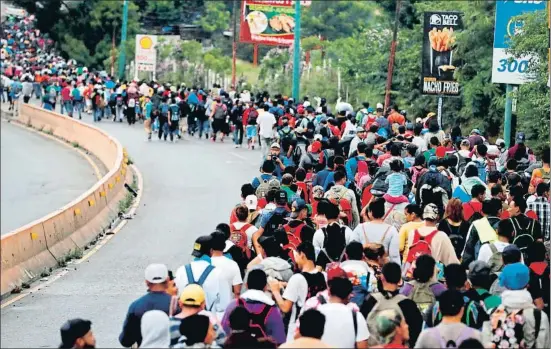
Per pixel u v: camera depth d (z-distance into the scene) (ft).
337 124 178.70
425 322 63.67
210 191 193.06
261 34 382.42
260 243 74.54
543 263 72.49
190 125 292.40
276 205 90.17
